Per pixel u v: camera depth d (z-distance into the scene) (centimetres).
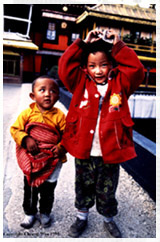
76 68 165
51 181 166
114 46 152
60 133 171
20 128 159
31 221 177
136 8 2034
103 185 161
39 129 158
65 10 2141
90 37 160
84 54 166
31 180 158
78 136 158
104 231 177
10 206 200
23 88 1295
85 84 166
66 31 2170
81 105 161
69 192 227
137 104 992
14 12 2031
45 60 2202
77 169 167
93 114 157
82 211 173
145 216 198
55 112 166
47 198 171
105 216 166
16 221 183
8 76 1747
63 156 169
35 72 2191
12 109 621
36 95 156
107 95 156
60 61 165
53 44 2169
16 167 274
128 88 160
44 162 156
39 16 2138
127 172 285
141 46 1966
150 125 1028
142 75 155
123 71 154
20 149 164
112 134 153
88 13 1812
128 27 1955
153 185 222
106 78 160
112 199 163
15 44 1697
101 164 159
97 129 158
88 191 170
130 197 226
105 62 155
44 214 177
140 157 252
